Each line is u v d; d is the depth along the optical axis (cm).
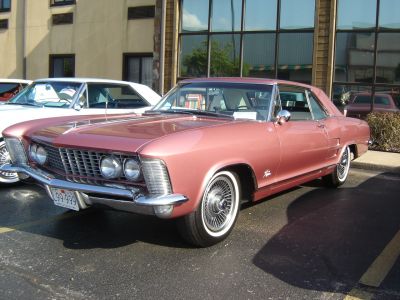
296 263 407
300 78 1263
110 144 389
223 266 397
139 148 375
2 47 2009
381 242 466
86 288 352
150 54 1617
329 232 493
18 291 345
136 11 1639
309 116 591
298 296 346
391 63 1151
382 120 1084
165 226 496
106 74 1731
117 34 1691
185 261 405
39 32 1903
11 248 429
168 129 423
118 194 385
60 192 425
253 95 521
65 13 1823
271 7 1298
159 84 1452
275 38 1297
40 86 759
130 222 508
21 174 479
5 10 2000
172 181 379
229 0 1359
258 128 477
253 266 398
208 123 461
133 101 792
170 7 1428
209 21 1388
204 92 544
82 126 452
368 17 1167
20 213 538
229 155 429
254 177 467
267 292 352
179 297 341
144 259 409
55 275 373
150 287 356
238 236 470
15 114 648
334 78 1213
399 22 1138
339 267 401
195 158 395
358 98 1190
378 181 777
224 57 1380
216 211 433
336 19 1196
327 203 611
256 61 1330
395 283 373
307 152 555
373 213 570
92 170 408
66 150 420
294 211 568
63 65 1858
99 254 418
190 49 1428
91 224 501
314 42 1215
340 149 652
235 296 344
